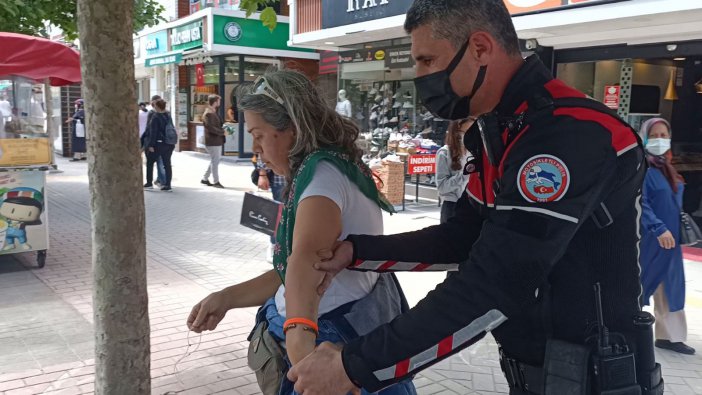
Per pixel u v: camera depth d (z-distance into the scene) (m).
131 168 2.51
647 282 4.45
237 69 17.91
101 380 2.63
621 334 1.50
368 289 2.01
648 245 4.41
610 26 7.38
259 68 18.05
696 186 8.53
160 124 11.97
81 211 9.99
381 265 1.80
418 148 10.55
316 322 1.69
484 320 1.31
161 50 20.23
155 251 7.32
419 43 1.50
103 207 2.49
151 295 5.58
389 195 10.02
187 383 3.86
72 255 7.05
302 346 1.62
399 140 10.79
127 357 2.62
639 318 1.53
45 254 6.47
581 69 8.91
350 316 1.94
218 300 2.28
